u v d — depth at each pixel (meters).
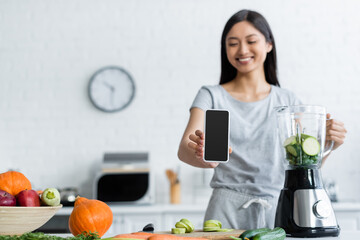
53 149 3.91
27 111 3.94
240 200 1.65
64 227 3.36
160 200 3.85
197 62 3.99
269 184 1.67
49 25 4.00
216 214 1.66
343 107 3.96
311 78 3.98
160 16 4.02
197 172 3.87
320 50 4.00
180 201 3.80
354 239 1.15
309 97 3.97
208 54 4.00
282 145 1.28
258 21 1.67
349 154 3.92
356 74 3.99
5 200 1.05
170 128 3.95
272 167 1.69
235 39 1.68
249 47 1.67
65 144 3.92
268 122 1.72
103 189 3.42
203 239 1.01
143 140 3.93
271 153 1.70
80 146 3.92
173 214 3.30
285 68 3.99
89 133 3.93
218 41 4.01
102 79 3.94
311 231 1.18
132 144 3.93
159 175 3.88
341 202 3.80
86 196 3.87
